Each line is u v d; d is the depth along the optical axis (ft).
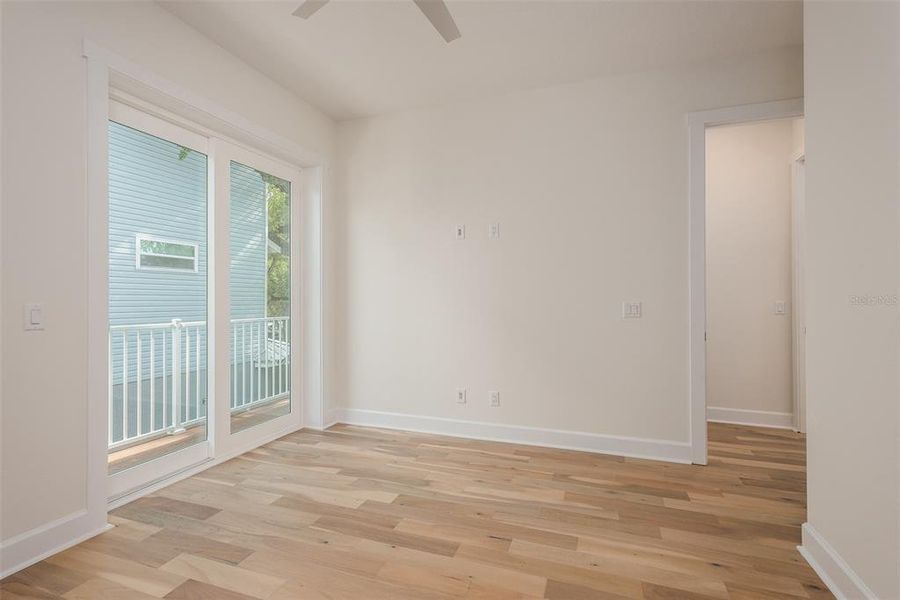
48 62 5.93
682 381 9.49
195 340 10.34
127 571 5.49
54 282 5.99
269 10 7.73
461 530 6.51
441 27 6.15
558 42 8.68
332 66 9.63
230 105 9.08
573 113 10.32
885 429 4.31
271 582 5.27
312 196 12.03
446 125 11.47
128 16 7.05
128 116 7.76
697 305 9.33
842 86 5.13
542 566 5.61
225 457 9.50
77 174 6.27
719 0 7.41
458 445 10.53
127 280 8.80
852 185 4.91
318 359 12.01
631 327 9.85
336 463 9.32
